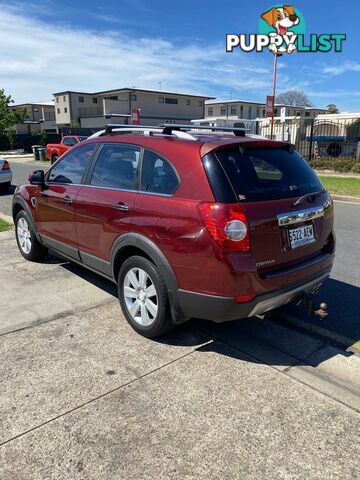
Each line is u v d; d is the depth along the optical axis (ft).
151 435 8.15
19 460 7.53
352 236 23.70
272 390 9.55
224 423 8.48
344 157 61.31
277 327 12.72
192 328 12.54
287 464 7.50
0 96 156.04
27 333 12.10
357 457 7.66
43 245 17.25
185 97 191.62
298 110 203.10
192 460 7.57
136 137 12.28
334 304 14.35
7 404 9.00
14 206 18.79
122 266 12.07
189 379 9.95
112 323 12.76
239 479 7.18
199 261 9.78
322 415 8.74
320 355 11.12
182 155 10.46
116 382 9.80
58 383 9.75
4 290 15.24
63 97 196.03
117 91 178.60
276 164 11.16
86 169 13.97
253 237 9.67
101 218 12.60
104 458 7.59
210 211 9.52
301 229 10.93
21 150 155.12
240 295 9.66
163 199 10.59
